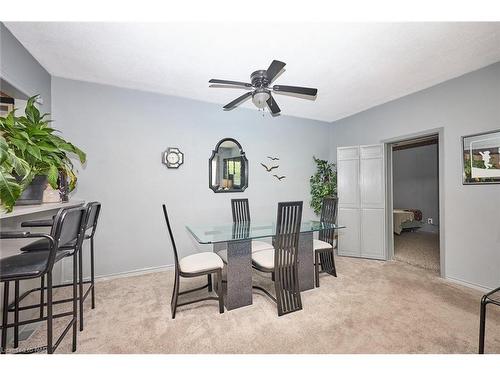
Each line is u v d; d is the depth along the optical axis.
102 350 1.53
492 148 2.36
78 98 2.67
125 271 2.89
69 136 2.63
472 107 2.51
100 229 2.76
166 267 3.12
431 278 2.78
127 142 2.91
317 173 4.28
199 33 1.86
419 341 1.61
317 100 3.39
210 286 2.44
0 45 1.72
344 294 2.36
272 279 2.77
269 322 1.87
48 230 2.09
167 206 3.13
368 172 3.59
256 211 3.83
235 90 3.00
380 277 2.81
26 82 2.07
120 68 2.43
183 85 2.85
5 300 1.38
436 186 5.45
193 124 3.30
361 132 3.92
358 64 2.37
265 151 3.91
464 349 1.52
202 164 3.37
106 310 2.05
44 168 1.66
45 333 1.71
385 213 3.47
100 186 2.77
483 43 2.02
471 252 2.51
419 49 2.11
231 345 1.59
